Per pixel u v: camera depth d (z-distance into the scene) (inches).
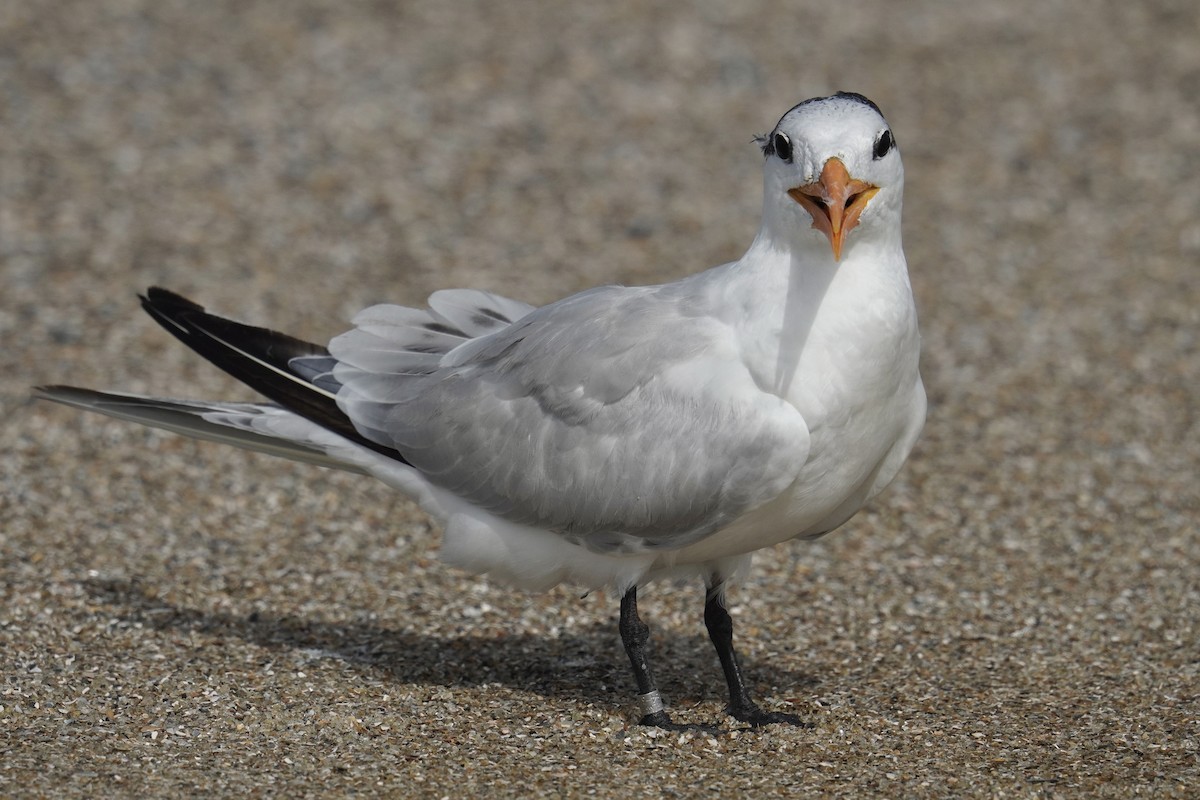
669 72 938.1
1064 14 1032.2
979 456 562.9
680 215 772.6
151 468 534.9
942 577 473.4
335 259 716.0
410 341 408.8
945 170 821.2
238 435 404.5
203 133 837.8
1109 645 422.9
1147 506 522.0
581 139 855.7
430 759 347.9
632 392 362.9
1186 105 895.1
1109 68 946.7
